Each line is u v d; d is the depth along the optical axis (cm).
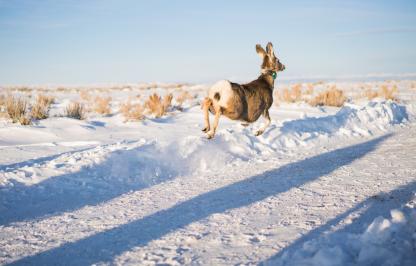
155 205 715
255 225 590
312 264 427
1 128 1474
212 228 587
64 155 1007
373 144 1244
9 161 992
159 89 5672
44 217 666
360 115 1678
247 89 951
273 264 443
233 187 815
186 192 795
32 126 1538
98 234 584
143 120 1736
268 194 751
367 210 627
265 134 1259
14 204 725
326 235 501
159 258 492
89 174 877
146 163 957
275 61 1034
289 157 1091
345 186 781
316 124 1480
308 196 727
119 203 734
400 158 1013
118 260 494
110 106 2381
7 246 550
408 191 721
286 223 591
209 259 481
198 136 1127
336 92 2534
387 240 466
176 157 1009
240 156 1106
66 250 532
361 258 434
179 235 565
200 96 3269
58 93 4694
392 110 1808
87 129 1509
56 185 816
